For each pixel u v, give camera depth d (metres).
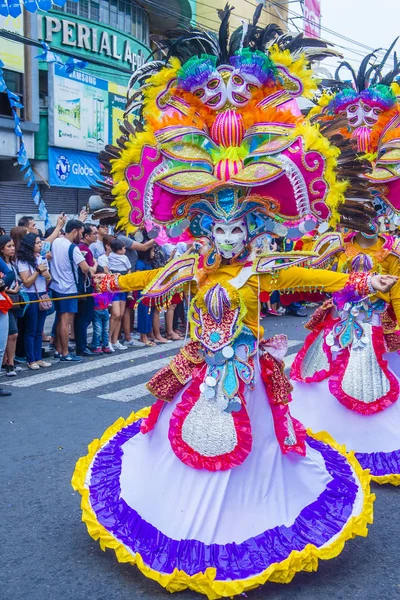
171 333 10.00
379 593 3.12
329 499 3.27
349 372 4.43
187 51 3.45
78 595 3.13
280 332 10.70
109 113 16.70
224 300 3.16
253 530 3.05
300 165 3.17
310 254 3.22
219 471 3.06
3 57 13.31
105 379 7.56
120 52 16.78
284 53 3.33
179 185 3.23
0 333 6.71
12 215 15.09
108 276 3.58
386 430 4.40
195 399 3.19
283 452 3.18
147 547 3.02
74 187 16.27
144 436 3.38
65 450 5.19
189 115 3.38
